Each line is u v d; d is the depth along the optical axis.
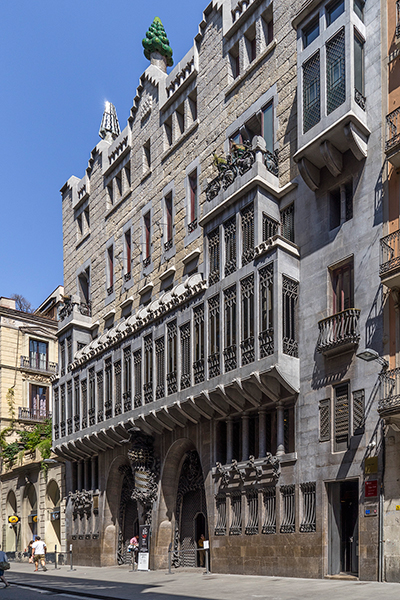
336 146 20.66
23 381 51.62
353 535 18.59
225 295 23.42
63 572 29.08
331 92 20.59
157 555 27.00
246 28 26.78
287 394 21.23
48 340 54.28
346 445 19.08
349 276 20.27
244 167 23.66
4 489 47.09
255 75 25.94
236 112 26.75
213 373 23.50
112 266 36.12
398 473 17.16
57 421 36.69
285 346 20.91
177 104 31.08
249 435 23.02
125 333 30.05
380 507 17.36
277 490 21.03
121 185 36.41
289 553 20.14
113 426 29.86
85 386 33.91
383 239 18.72
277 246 21.33
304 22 22.22
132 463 28.12
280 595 15.14
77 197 41.41
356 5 20.80
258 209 22.59
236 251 23.25
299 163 21.48
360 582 16.97
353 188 20.30
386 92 19.81
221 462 24.27
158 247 31.19
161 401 26.30
